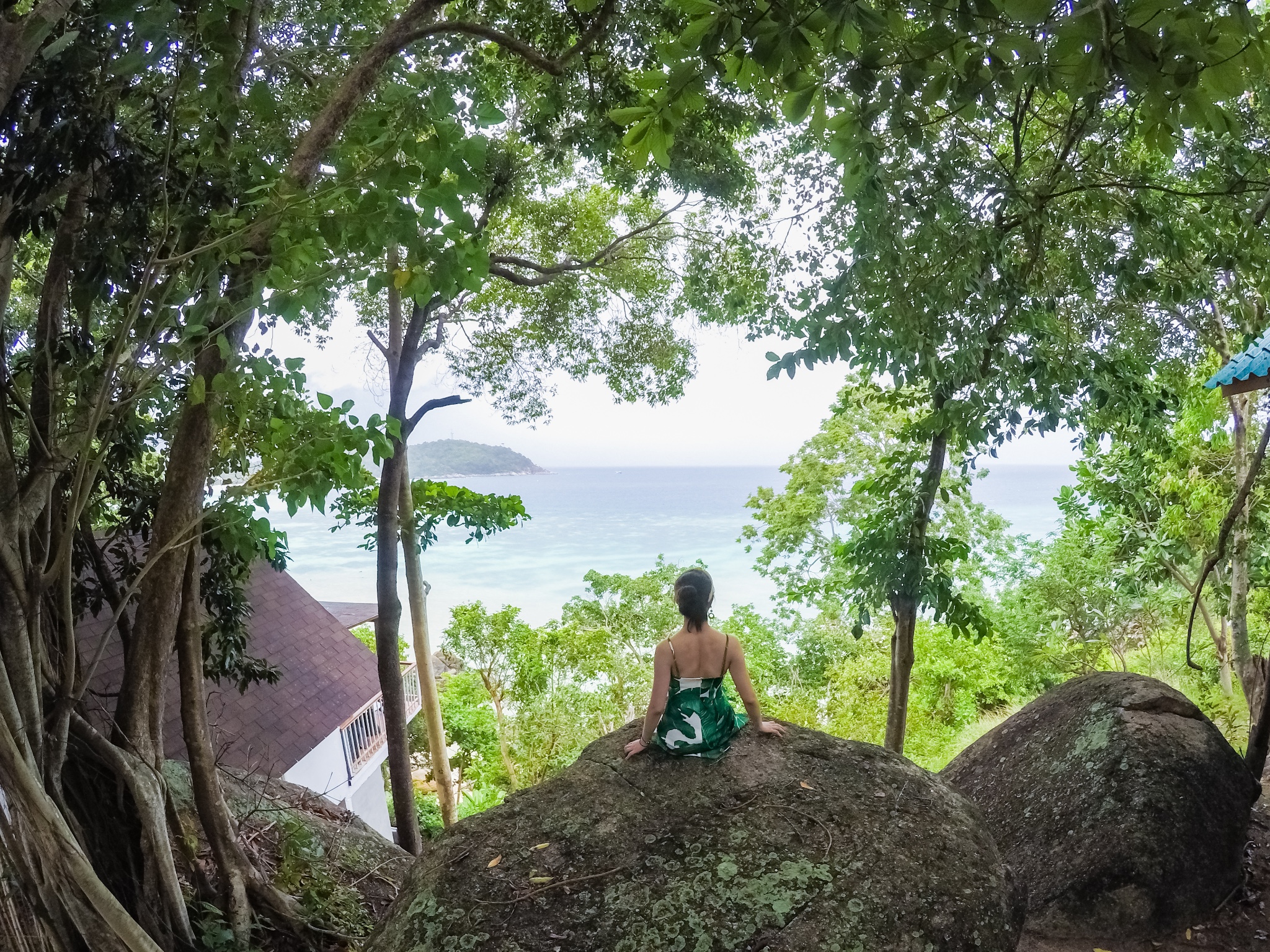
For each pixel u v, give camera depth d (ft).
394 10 25.45
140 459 18.99
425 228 11.98
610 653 68.54
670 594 71.51
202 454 15.62
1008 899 11.74
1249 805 18.60
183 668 16.87
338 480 13.83
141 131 14.51
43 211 12.28
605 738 15.57
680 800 13.06
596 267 39.47
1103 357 21.83
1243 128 18.63
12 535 12.39
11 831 10.84
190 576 16.75
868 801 12.96
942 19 7.30
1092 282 20.92
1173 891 16.65
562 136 28.45
